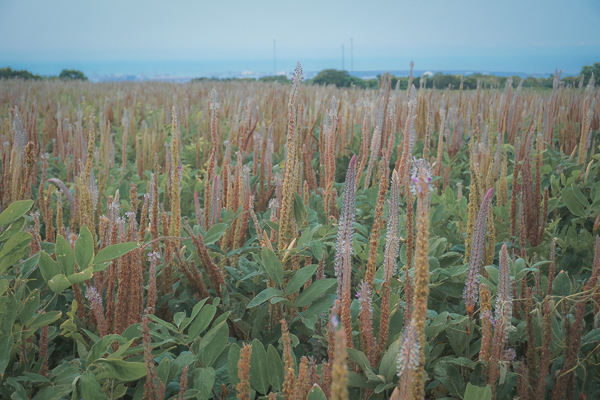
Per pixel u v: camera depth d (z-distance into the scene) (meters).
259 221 3.29
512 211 3.11
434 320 2.01
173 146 2.47
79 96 14.52
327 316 2.22
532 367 1.92
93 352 1.66
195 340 1.95
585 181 4.02
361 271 2.56
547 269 2.83
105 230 2.40
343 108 5.64
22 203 1.79
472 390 1.49
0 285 1.71
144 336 1.62
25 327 1.81
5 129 5.77
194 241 2.31
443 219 3.44
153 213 2.49
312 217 2.99
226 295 2.38
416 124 6.42
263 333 2.39
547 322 1.81
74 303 1.96
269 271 2.10
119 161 6.82
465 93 10.70
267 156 3.65
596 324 1.99
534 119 6.00
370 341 1.72
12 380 1.69
